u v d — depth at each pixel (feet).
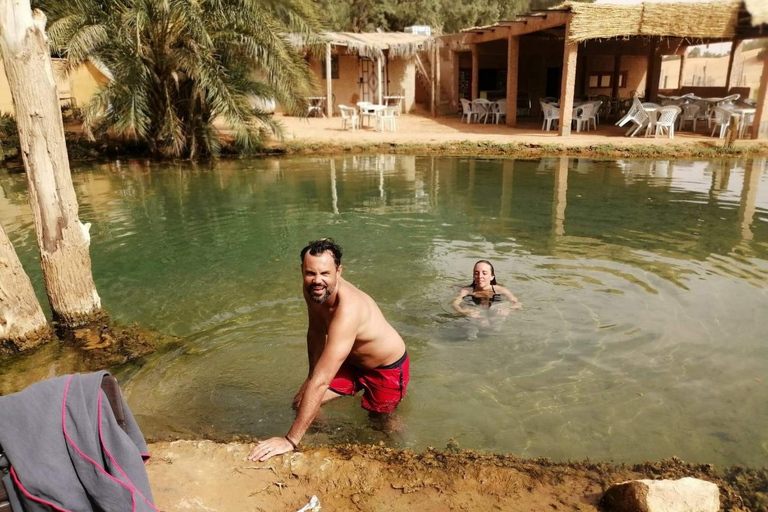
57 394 6.32
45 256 16.65
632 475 10.68
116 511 6.25
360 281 21.21
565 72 56.95
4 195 36.81
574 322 17.62
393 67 85.15
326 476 10.42
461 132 64.08
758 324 17.16
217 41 51.29
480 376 14.65
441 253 24.40
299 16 53.06
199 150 53.11
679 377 14.37
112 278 21.84
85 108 49.34
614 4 52.39
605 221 28.99
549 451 11.57
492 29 69.46
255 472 10.49
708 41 71.61
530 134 61.26
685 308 18.42
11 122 54.54
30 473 6.02
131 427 6.88
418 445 11.84
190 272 22.43
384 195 35.76
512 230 27.68
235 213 31.65
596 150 51.52
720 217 29.48
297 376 14.75
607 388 13.97
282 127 59.31
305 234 27.40
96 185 40.24
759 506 9.80
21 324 15.90
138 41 47.24
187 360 15.53
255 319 18.12
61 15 47.47
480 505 9.69
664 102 67.26
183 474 10.30
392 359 12.80
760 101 54.49
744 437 11.96
